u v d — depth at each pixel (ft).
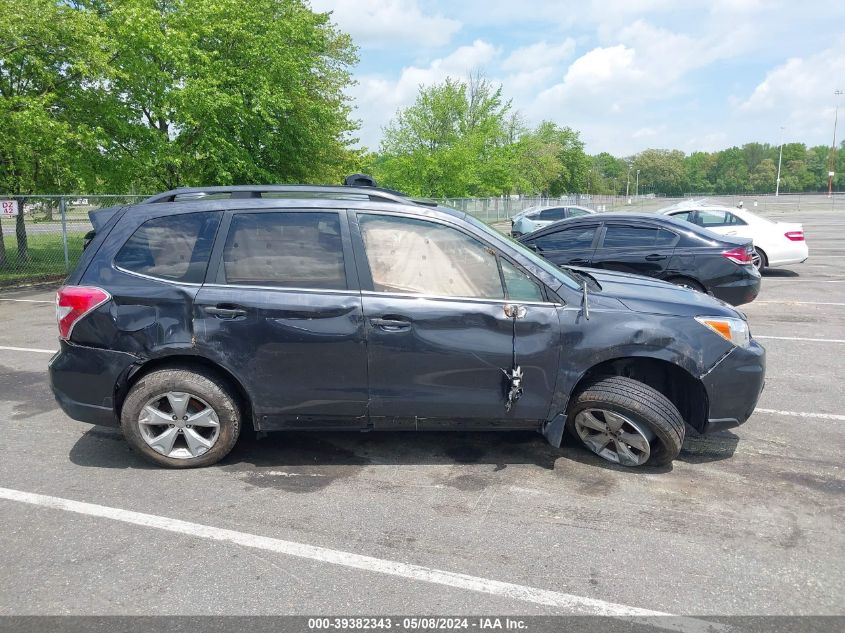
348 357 11.79
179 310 11.82
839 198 269.44
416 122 127.24
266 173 63.16
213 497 11.45
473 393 11.97
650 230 26.25
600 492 11.68
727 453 13.46
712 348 11.79
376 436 14.44
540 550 9.73
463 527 10.42
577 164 284.61
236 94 54.70
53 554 9.58
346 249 12.00
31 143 42.16
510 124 195.42
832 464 12.91
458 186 116.88
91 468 12.71
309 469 12.68
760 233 41.27
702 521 10.61
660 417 11.74
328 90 91.97
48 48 41.50
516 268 12.02
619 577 9.03
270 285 11.89
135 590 8.70
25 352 22.75
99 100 47.09
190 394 12.16
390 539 10.04
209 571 9.16
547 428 12.32
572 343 11.79
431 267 11.98
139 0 49.08
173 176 57.98
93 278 12.09
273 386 11.96
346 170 96.48
